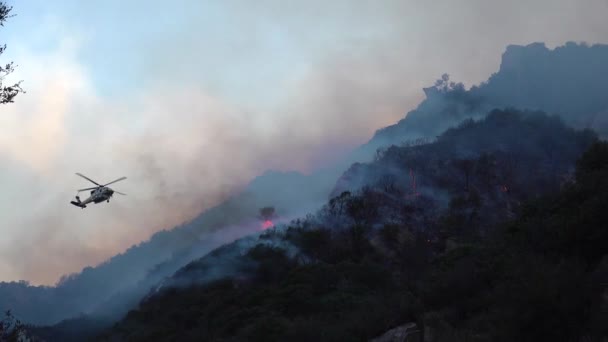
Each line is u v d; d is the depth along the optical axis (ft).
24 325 59.98
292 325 177.27
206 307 334.44
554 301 89.81
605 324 87.04
